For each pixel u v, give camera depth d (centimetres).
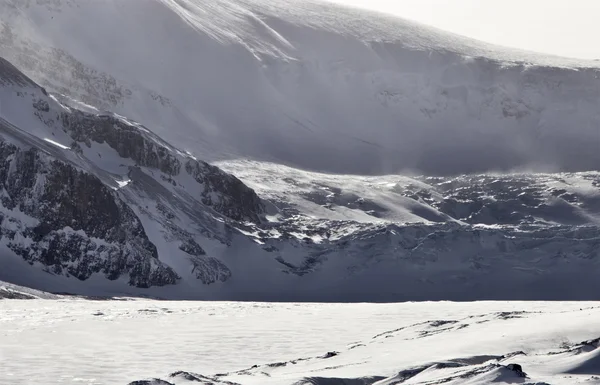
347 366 2197
